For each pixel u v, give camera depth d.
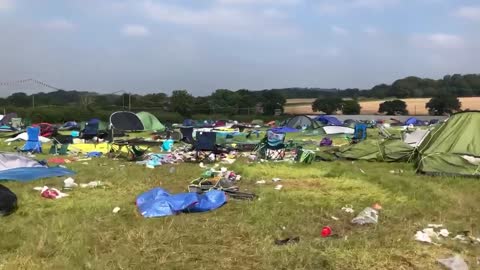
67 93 65.25
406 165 16.42
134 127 37.56
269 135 19.30
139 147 21.30
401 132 27.77
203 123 49.84
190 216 8.73
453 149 14.68
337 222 8.51
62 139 26.03
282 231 7.79
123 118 37.50
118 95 66.19
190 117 63.12
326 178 13.20
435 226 8.10
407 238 7.37
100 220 8.37
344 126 38.16
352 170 14.58
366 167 15.84
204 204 9.31
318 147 23.64
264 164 15.85
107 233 7.59
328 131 36.06
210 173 13.31
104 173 13.88
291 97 108.06
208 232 7.66
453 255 6.65
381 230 7.84
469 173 13.32
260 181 12.70
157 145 24.69
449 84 111.31
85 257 6.40
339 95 113.44
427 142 16.20
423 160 14.38
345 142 27.67
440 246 7.04
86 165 15.94
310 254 6.50
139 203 9.56
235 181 12.80
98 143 24.86
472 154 14.31
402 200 10.20
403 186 11.54
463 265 6.20
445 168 13.75
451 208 9.50
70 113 51.25
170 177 13.36
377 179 12.67
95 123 29.44
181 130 26.86
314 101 88.38
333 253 6.59
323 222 8.48
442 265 6.26
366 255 6.53
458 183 12.27
